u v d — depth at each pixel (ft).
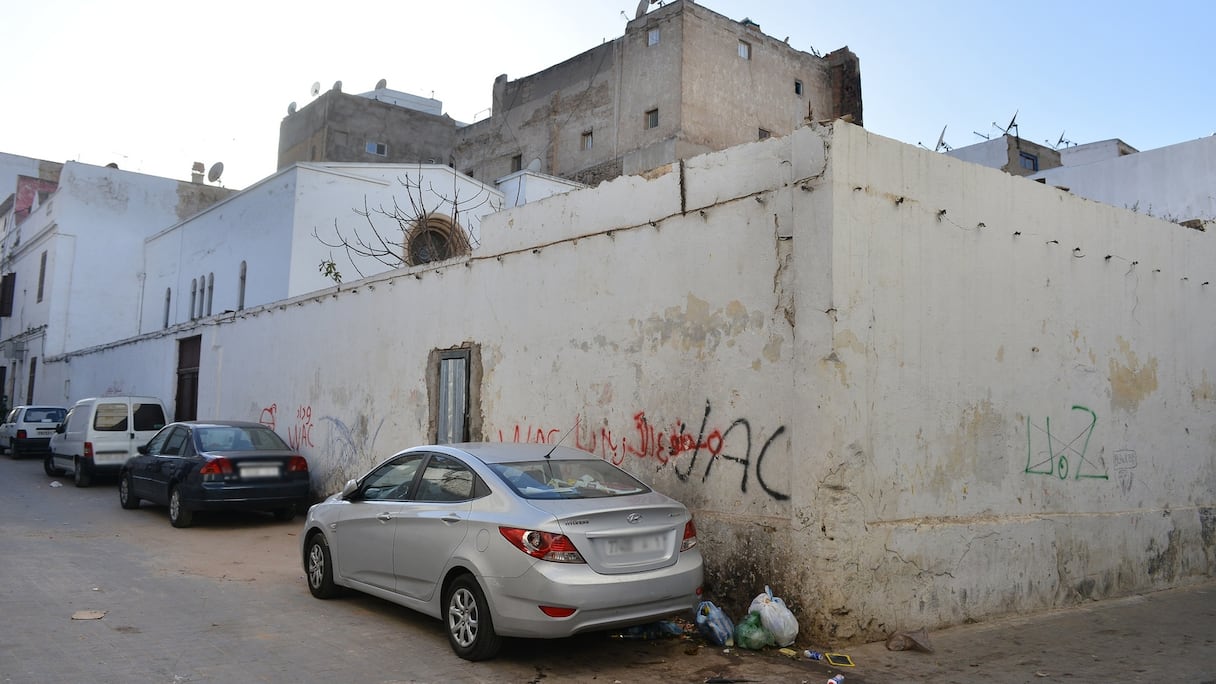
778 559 22.02
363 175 67.92
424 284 39.29
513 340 33.40
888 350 22.98
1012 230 27.20
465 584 19.88
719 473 24.44
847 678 18.97
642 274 27.89
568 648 20.92
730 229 24.97
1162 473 31.73
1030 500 26.66
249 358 56.18
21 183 136.67
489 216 35.55
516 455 22.43
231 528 40.19
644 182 28.25
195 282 83.41
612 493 21.22
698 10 102.12
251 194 72.43
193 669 18.53
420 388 38.78
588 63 111.45
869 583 21.70
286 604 25.00
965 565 24.11
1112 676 19.70
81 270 103.76
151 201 109.50
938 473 24.00
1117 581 28.89
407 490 23.12
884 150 23.50
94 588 26.17
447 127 137.39
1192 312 34.12
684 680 18.69
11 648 19.56
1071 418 28.43
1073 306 29.04
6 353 120.88
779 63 110.11
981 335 25.73
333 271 63.46
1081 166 95.81
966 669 19.92
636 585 18.93
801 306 22.39
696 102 99.71
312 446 47.65
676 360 26.30
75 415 58.90
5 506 45.21
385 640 21.29
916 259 24.00
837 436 21.50
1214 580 32.65
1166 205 88.22
